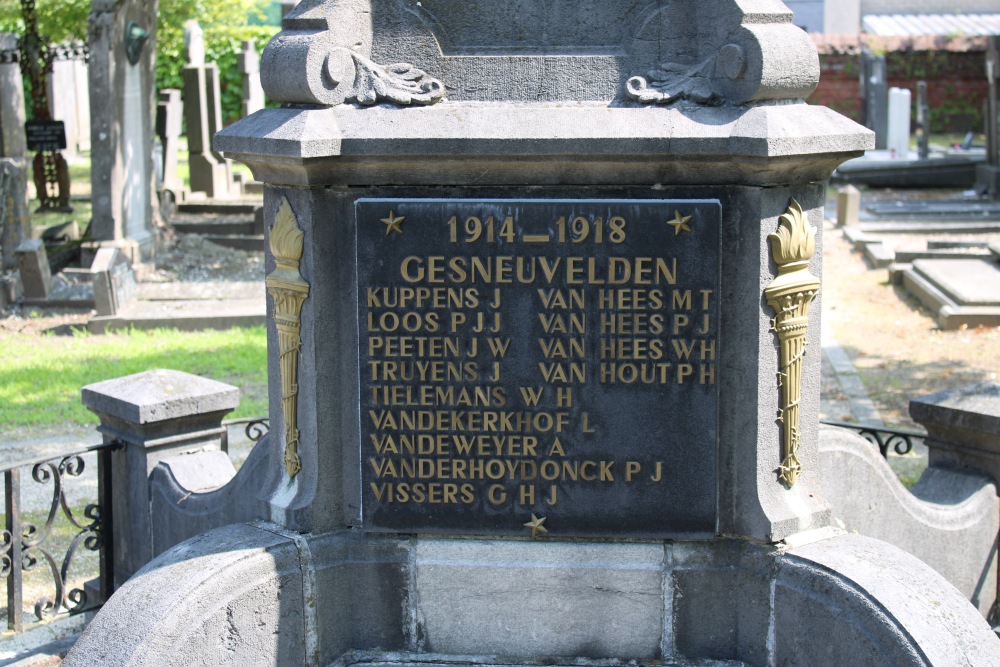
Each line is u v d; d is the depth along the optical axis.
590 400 3.73
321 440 3.79
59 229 15.38
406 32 3.75
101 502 5.45
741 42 3.54
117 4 13.23
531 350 3.72
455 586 3.83
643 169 3.60
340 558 3.84
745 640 3.74
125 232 13.76
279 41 3.69
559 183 3.65
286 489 3.87
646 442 3.73
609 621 3.80
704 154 3.52
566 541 3.81
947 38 27.59
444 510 3.82
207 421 5.43
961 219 17.06
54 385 9.50
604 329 3.69
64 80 24.72
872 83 24.48
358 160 3.62
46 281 12.36
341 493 3.86
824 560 3.54
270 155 3.59
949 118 28.03
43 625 5.31
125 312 11.73
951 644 3.24
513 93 3.72
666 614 3.78
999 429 4.79
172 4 22.41
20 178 12.71
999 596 5.03
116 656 3.43
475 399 3.76
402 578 3.85
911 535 4.76
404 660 3.84
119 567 5.48
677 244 3.63
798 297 3.63
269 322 3.88
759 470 3.68
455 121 3.59
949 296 11.84
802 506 3.73
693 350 3.68
